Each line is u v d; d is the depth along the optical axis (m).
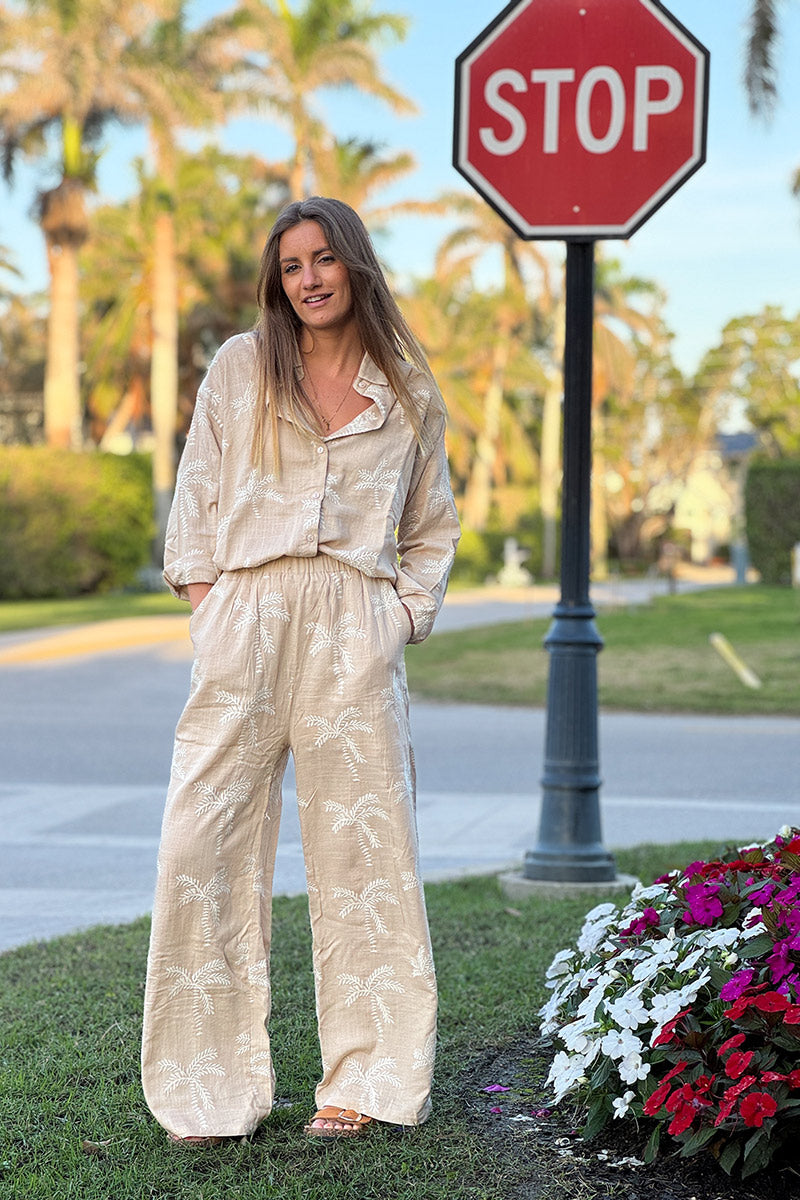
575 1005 3.26
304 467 2.88
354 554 2.87
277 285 2.94
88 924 5.36
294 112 32.19
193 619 2.90
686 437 64.38
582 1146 2.90
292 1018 3.78
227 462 2.92
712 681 14.86
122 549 33.56
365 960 2.96
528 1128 3.00
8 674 16.45
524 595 35.25
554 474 55.94
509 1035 3.60
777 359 61.75
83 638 20.23
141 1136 2.93
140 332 44.50
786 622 21.86
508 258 47.38
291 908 5.28
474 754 10.61
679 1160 2.80
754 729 11.98
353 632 2.87
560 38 5.30
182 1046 2.88
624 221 5.30
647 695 13.84
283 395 2.87
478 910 5.17
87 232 33.12
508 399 61.44
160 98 31.36
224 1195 2.65
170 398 35.62
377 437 2.93
